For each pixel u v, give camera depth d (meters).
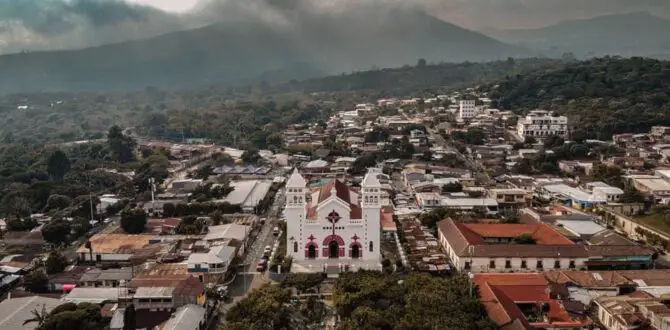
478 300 119.75
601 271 144.00
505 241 171.62
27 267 164.88
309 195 190.12
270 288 131.88
